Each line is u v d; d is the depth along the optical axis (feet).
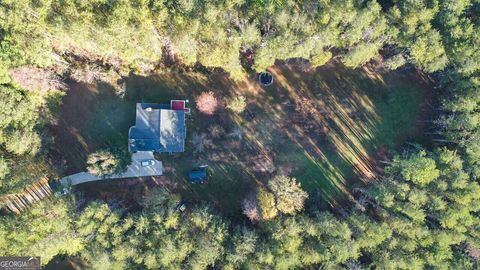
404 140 190.49
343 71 191.62
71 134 189.26
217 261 173.37
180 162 189.78
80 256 190.08
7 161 172.04
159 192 178.50
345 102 192.03
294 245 164.66
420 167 164.86
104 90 188.75
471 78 166.09
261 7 167.53
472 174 170.50
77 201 180.04
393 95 191.72
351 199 188.75
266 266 165.37
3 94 166.20
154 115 183.83
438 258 163.84
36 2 160.76
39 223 164.04
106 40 164.35
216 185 189.88
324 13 162.61
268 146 190.80
